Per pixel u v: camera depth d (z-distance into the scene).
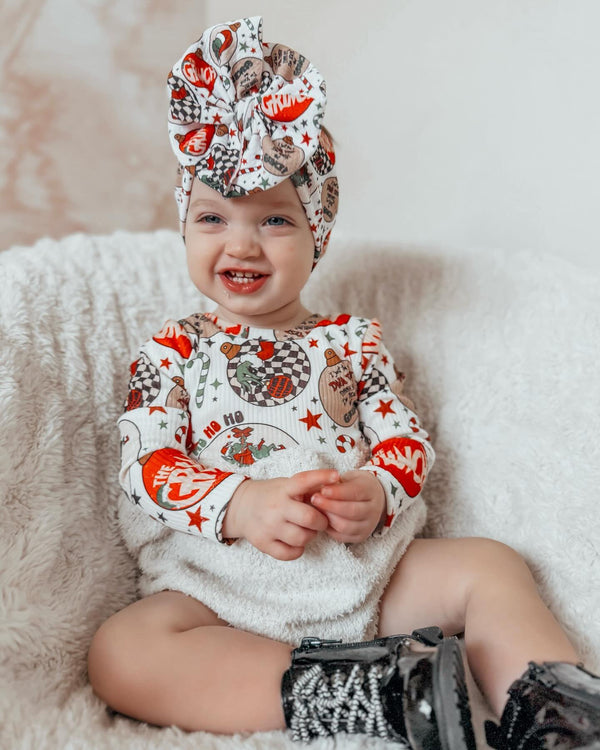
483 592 0.85
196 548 0.92
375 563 0.90
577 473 0.99
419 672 0.68
